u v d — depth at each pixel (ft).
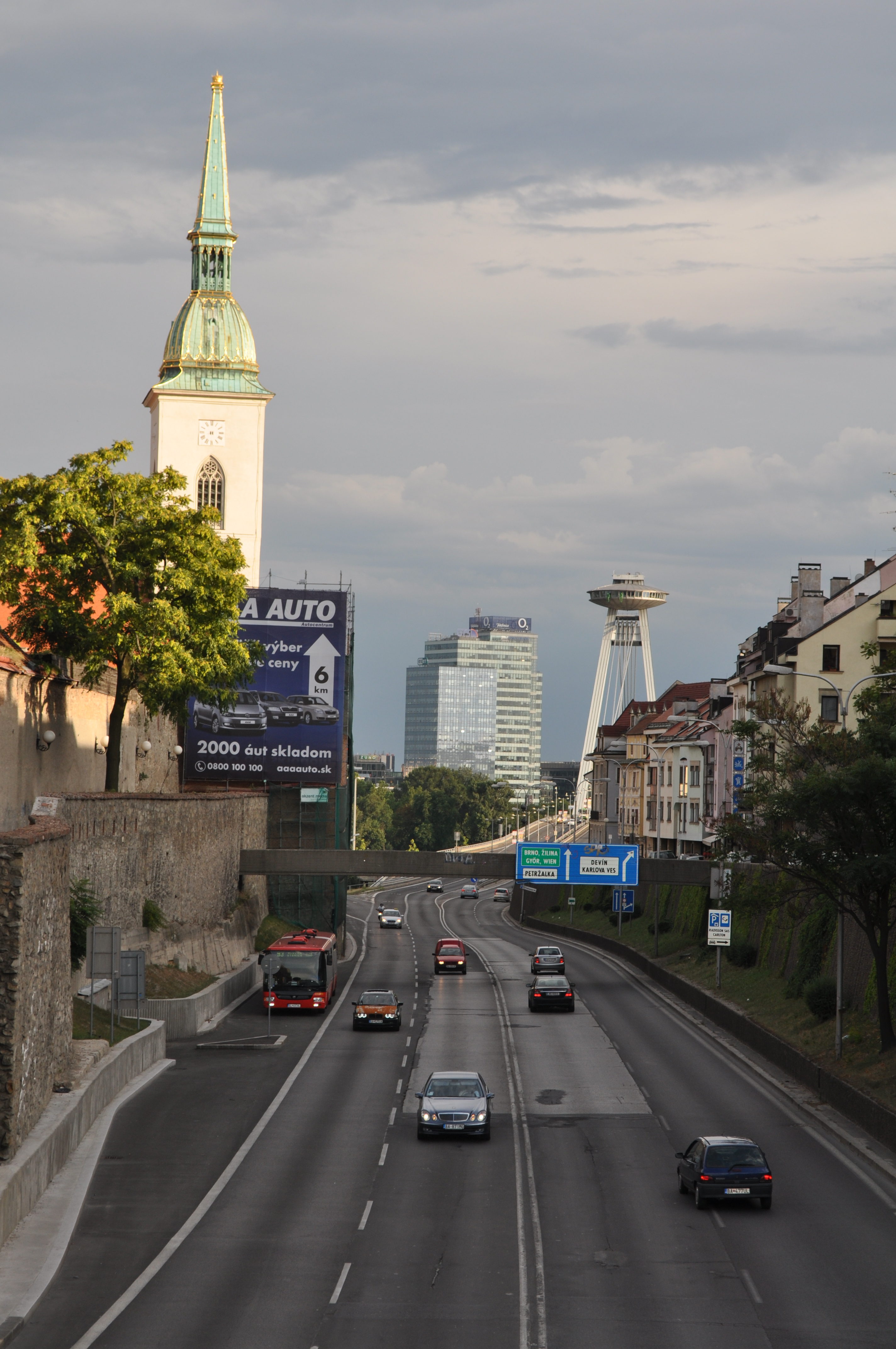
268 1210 156.46
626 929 538.47
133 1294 127.34
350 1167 177.58
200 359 558.15
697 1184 159.33
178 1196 161.58
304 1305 124.77
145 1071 237.45
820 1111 215.92
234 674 332.60
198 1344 114.42
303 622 475.31
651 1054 271.49
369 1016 295.07
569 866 403.54
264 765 472.03
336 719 474.90
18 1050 152.15
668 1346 114.83
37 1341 114.93
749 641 511.81
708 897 428.97
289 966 323.57
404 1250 141.79
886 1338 117.08
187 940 334.44
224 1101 217.15
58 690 311.68
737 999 325.01
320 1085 232.53
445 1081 203.82
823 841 232.32
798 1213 157.99
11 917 150.20
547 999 329.93
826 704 416.67
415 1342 115.24
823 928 300.40
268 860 419.33
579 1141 195.11
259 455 559.38
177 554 303.89
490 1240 145.69
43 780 299.79
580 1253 141.49
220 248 568.41
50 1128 163.32
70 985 199.31
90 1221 150.82
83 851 261.24
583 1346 114.62
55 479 292.61
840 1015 236.02
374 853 417.90
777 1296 128.36
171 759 458.50
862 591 441.27
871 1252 142.51
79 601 301.63
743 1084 241.14
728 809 486.38
